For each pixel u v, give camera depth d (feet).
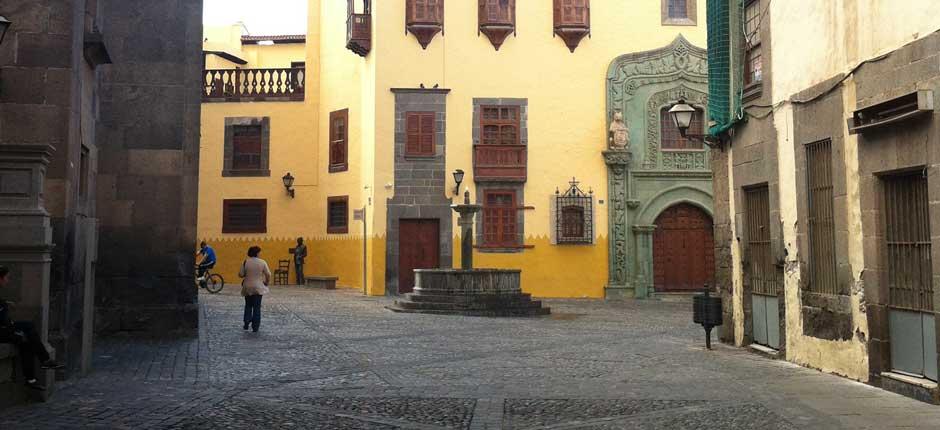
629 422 26.23
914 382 30.27
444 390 32.30
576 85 94.22
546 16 94.27
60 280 32.83
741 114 45.44
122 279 49.60
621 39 95.09
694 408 28.53
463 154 92.38
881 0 32.17
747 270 46.06
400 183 91.45
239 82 108.78
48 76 32.76
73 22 33.19
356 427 25.40
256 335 50.85
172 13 51.29
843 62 35.19
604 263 93.40
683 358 42.11
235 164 108.37
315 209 107.04
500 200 92.63
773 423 25.99
